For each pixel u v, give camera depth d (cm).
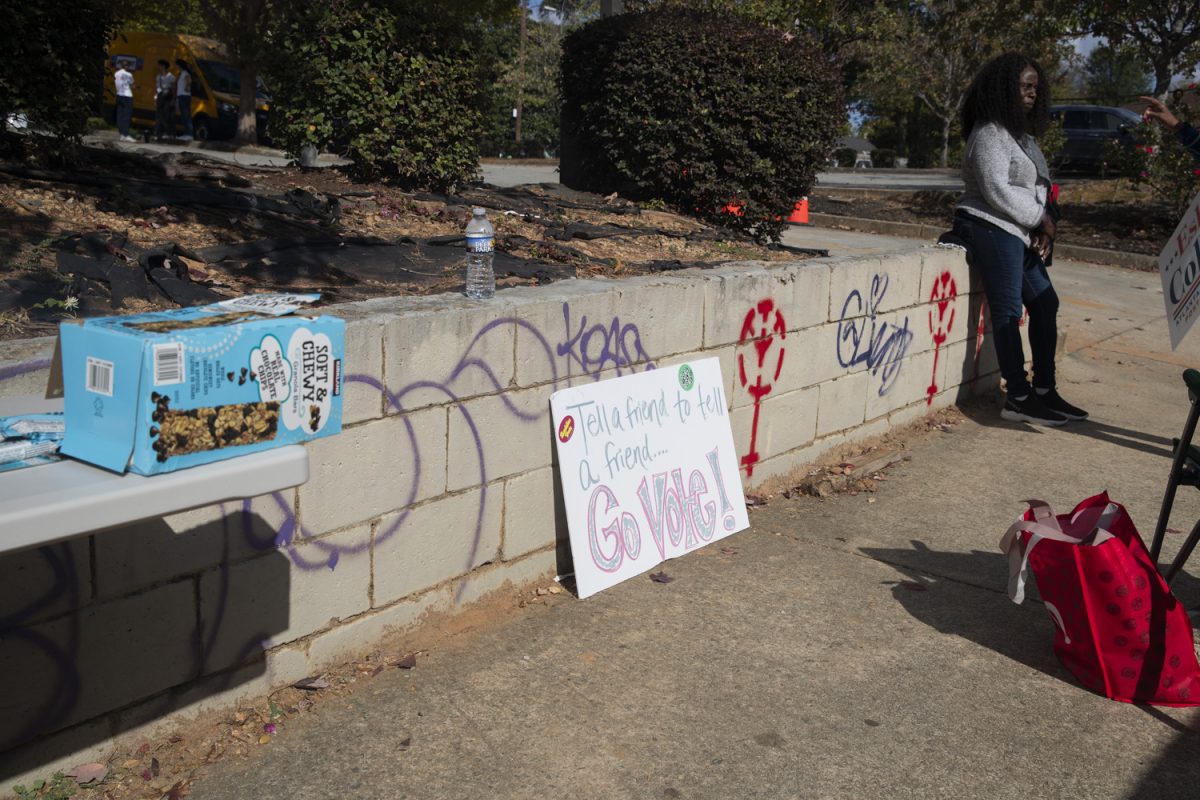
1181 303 438
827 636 392
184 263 434
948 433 673
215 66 2356
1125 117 2453
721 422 493
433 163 738
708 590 429
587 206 781
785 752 316
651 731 325
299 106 734
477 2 991
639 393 447
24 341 305
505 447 393
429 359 354
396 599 366
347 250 513
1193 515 536
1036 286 690
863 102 4884
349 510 341
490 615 398
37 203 496
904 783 303
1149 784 306
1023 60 655
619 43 809
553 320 400
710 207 814
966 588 439
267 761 303
